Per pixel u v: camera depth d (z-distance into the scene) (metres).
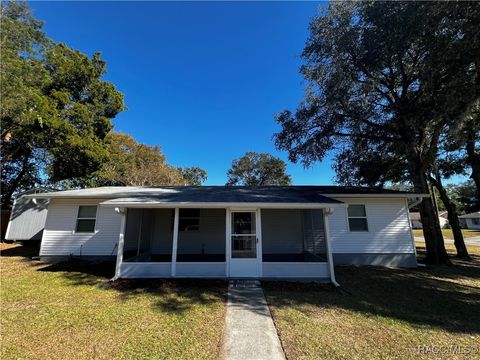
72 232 10.53
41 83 15.46
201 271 7.75
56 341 3.82
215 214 11.53
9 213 16.89
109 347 3.67
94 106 19.59
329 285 7.25
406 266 10.18
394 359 3.45
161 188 12.71
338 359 3.45
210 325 4.50
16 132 14.82
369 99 11.66
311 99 12.58
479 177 12.59
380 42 9.31
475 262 11.49
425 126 10.03
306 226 11.09
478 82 7.45
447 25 7.07
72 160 17.91
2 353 3.46
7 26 13.62
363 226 10.64
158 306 5.40
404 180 15.34
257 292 6.51
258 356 3.51
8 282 7.12
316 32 10.70
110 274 8.16
